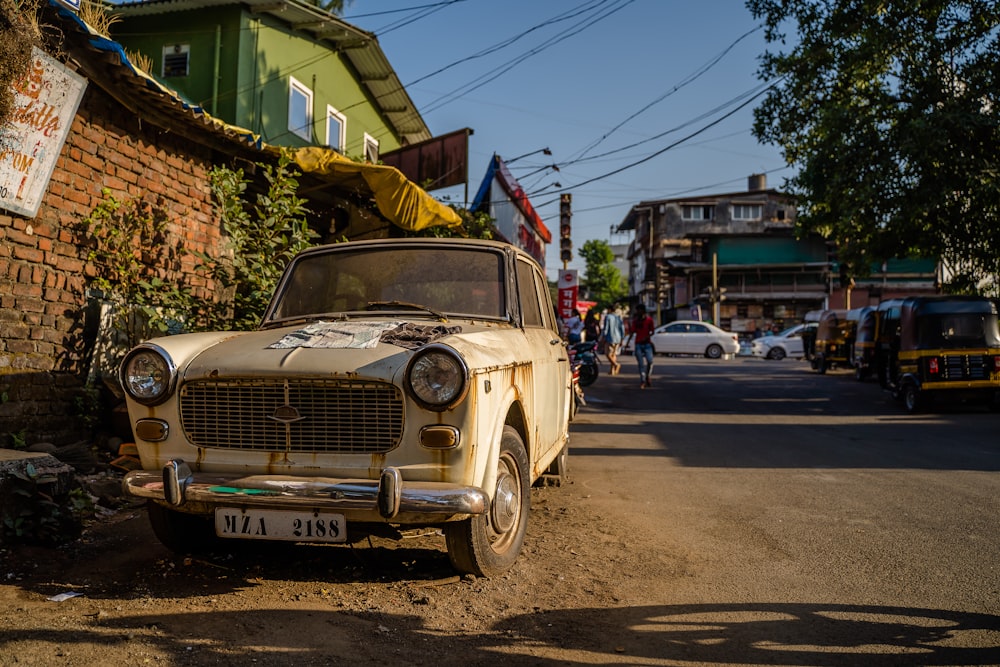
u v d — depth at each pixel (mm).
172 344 3709
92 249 6410
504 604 3447
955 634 3141
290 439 3445
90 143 6375
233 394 3525
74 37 5680
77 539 4336
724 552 4312
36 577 3691
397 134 21969
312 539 3367
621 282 71500
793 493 5957
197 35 14930
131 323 6656
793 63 15367
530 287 5160
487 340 3775
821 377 21422
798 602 3508
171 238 7398
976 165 13070
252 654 2861
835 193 14531
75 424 6230
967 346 12836
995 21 13734
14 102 5285
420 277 4668
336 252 4895
